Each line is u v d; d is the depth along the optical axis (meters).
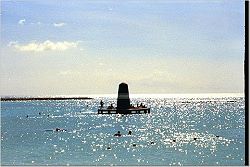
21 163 50.56
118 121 129.25
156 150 62.09
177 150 61.84
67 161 51.78
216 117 144.38
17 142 73.75
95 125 116.56
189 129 101.12
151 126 112.06
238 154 56.00
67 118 146.38
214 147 64.06
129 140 77.81
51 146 67.50
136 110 135.38
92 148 65.19
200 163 49.38
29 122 129.50
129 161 51.78
